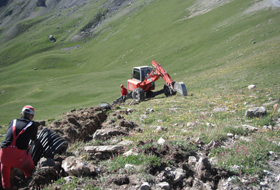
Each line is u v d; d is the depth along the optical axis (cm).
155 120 1005
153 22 14138
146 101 1802
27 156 485
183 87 1708
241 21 7231
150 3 18500
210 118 922
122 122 890
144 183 420
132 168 480
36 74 10306
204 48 6638
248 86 1569
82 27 19938
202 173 450
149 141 609
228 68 2983
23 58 16812
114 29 17038
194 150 567
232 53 4650
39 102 5034
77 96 5081
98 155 585
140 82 2089
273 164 485
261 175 451
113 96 4425
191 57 6281
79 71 10956
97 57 12444
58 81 7212
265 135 632
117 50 12100
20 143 447
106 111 1431
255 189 418
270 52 2792
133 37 13025
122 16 19025
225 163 489
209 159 527
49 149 548
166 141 605
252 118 839
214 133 656
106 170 499
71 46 17238
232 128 697
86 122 945
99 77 6862
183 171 470
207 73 3344
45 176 475
